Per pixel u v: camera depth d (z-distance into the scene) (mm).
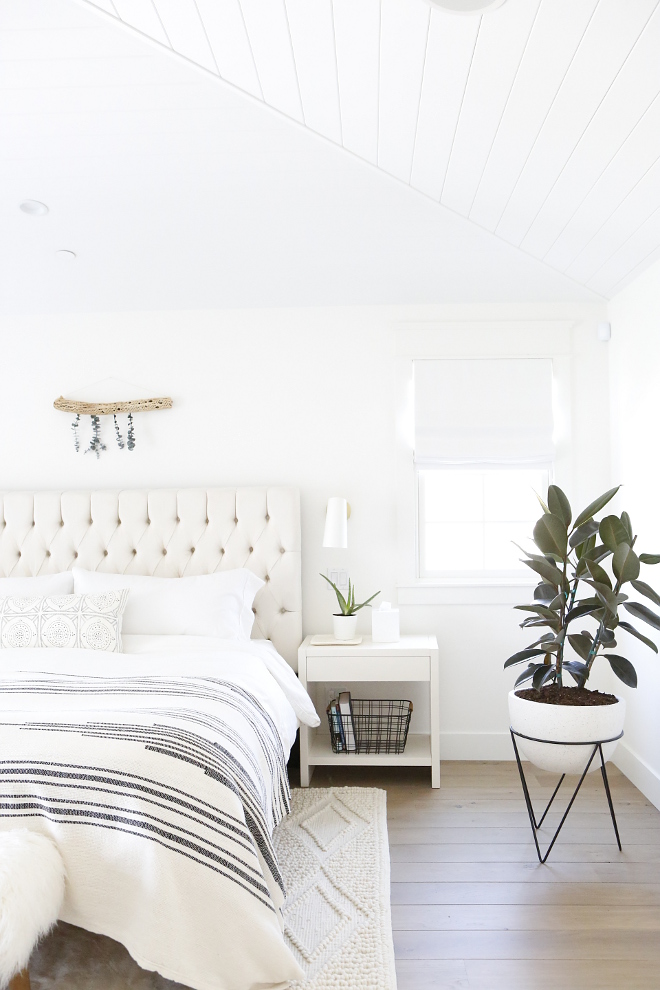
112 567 3762
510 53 1977
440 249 3465
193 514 3752
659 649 3078
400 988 1906
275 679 3094
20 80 2490
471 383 3826
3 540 3820
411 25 1904
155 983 1886
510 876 2506
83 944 2086
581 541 2768
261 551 3713
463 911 2283
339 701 3510
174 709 2178
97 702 2279
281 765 2484
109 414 3912
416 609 3816
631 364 3471
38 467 3951
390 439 3852
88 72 2455
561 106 2188
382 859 2605
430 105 2275
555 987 1904
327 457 3863
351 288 3754
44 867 1658
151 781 1803
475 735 3777
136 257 3551
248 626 3521
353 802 3170
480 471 3938
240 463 3887
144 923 1683
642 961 2012
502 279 3646
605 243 3068
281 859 2619
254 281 3717
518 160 2543
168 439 3914
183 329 3928
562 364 3818
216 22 1982
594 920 2221
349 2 1844
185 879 1694
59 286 3758
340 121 2430
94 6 1982
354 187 3094
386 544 3836
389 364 3863
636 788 3312
